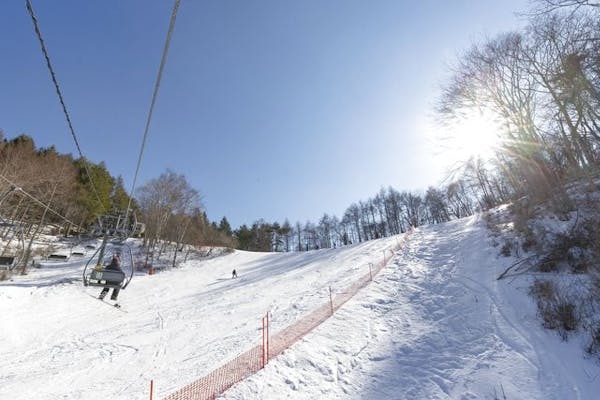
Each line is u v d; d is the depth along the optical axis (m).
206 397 6.50
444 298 11.12
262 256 46.38
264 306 16.02
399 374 7.39
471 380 6.77
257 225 90.50
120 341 13.08
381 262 18.97
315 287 17.91
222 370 7.93
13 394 8.49
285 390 6.82
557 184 15.11
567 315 7.58
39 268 32.31
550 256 10.47
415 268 15.40
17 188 9.80
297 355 8.35
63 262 35.62
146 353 11.27
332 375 7.49
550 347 7.14
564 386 6.05
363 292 13.45
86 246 44.56
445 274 13.38
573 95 12.63
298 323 11.20
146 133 4.85
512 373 6.69
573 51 11.94
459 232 19.83
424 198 72.75
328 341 9.19
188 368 9.07
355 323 10.35
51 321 17.11
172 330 14.05
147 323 15.99
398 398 6.55
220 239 57.62
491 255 13.36
